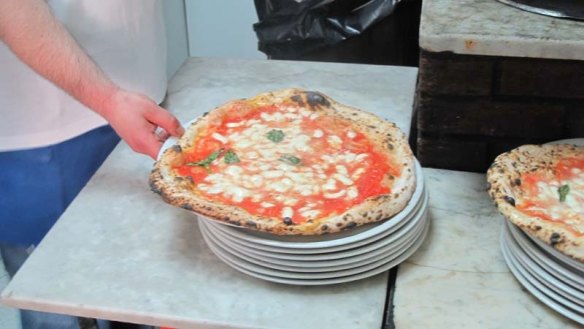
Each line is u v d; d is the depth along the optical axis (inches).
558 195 43.4
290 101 52.1
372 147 47.5
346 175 45.0
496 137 51.8
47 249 45.8
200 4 99.9
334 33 75.0
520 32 46.1
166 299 41.9
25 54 47.7
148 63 61.1
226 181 44.6
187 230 47.4
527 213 41.7
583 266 38.1
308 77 64.5
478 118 51.2
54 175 62.2
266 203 42.6
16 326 84.4
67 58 47.5
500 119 50.9
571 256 37.9
